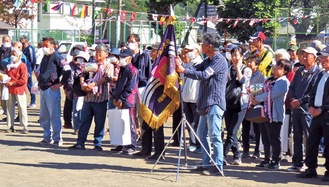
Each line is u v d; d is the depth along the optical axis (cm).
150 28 3744
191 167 1212
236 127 1263
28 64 2170
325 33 2609
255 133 1353
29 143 1482
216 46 1116
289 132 1327
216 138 1132
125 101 1349
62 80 1461
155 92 1220
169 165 1241
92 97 1400
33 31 4534
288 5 3344
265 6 3089
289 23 3028
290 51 1510
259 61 1348
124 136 1348
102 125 1413
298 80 1184
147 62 1445
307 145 1142
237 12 3158
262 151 1430
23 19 4797
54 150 1397
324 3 3950
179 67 1138
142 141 1343
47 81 1457
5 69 1670
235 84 1238
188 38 3644
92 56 1469
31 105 2241
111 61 1404
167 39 1158
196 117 1401
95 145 1416
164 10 3678
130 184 1056
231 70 1241
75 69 1459
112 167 1210
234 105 1240
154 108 1220
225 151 1260
